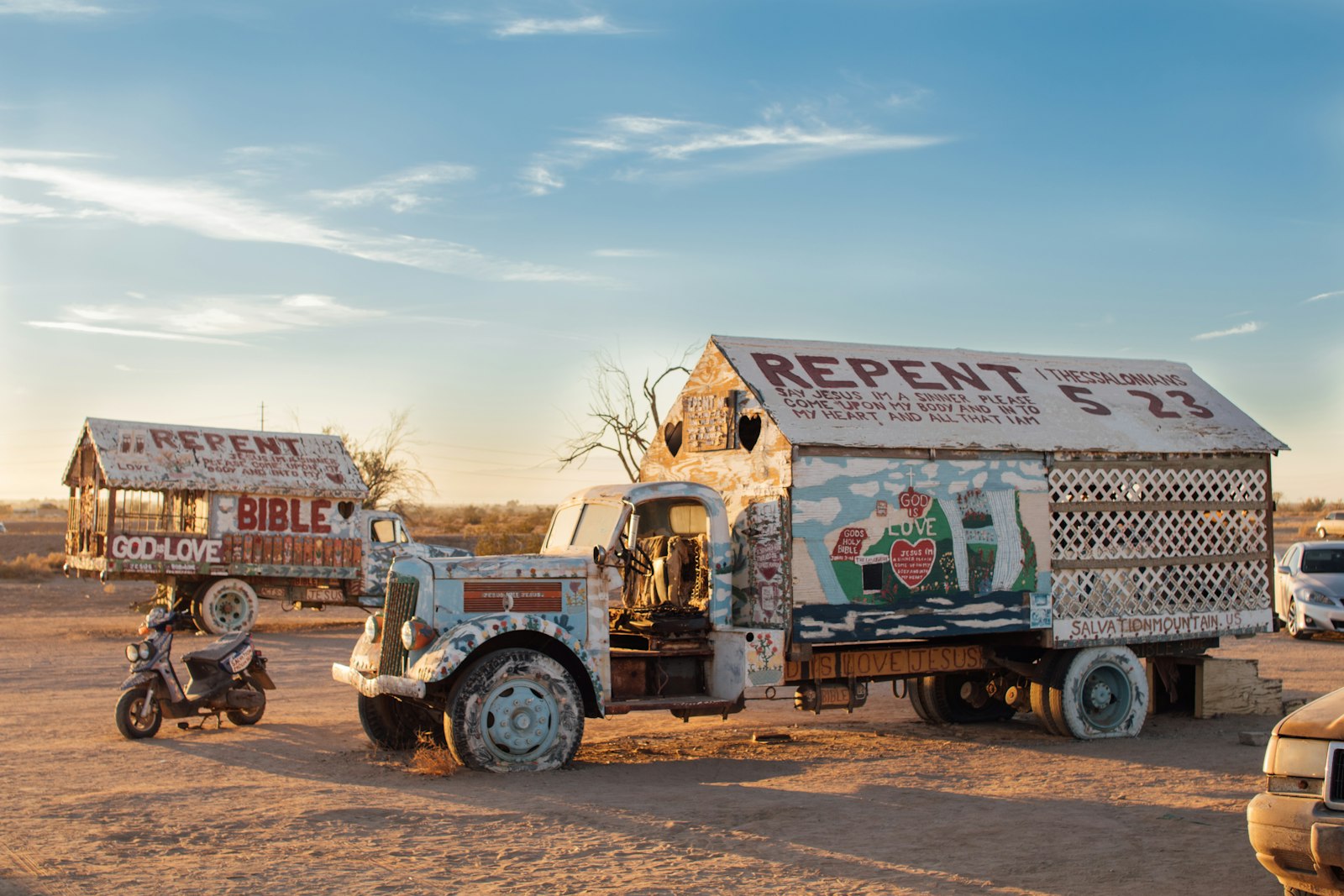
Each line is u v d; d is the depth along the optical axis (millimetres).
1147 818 7781
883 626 10562
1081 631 11562
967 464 11094
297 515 23734
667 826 7449
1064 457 11562
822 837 7215
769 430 10516
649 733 11844
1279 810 5113
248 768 9430
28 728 11586
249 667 11883
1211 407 13062
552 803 8141
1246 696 12992
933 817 7793
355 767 9555
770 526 10406
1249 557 12648
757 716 13172
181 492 23797
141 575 22656
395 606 9688
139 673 11031
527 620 9469
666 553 10727
